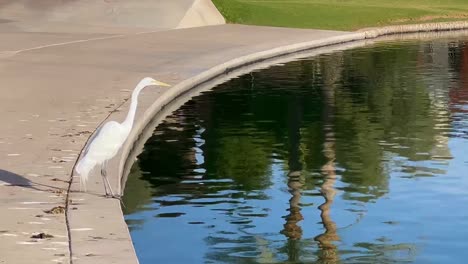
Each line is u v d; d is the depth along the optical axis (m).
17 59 25.06
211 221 11.84
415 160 15.49
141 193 13.17
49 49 27.91
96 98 18.58
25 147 13.59
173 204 12.62
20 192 11.07
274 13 43.38
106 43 30.39
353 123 19.02
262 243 10.93
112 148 10.83
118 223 9.87
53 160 12.75
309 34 36.62
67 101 18.08
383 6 50.00
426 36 41.75
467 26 45.59
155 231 11.35
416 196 13.20
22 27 35.62
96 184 11.59
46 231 9.54
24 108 17.14
